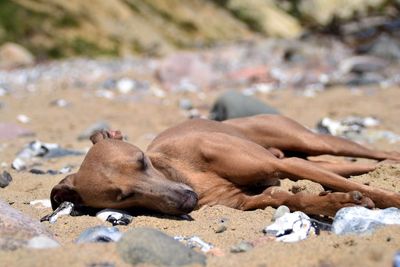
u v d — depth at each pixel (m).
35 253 4.96
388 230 5.29
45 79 23.44
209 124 7.41
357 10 33.28
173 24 50.09
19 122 14.16
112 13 44.53
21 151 10.41
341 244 5.11
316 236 5.50
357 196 5.89
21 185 8.16
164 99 16.84
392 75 18.42
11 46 33.16
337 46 26.59
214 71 20.39
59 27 39.84
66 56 37.44
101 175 6.23
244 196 6.65
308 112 14.03
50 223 6.21
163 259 4.80
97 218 6.24
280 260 4.84
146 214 6.38
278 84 18.70
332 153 7.76
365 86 17.16
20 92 19.77
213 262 4.89
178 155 6.76
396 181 7.08
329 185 6.37
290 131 7.69
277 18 63.16
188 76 19.20
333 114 13.59
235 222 6.04
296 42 28.05
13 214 5.64
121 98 17.16
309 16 46.44
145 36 44.16
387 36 25.12
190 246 5.34
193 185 6.67
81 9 42.81
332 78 18.69
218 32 54.03
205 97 17.03
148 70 22.17
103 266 4.68
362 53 22.28
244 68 21.19
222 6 61.00
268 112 11.98
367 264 4.47
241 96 12.22
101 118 14.52
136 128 13.14
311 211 6.13
